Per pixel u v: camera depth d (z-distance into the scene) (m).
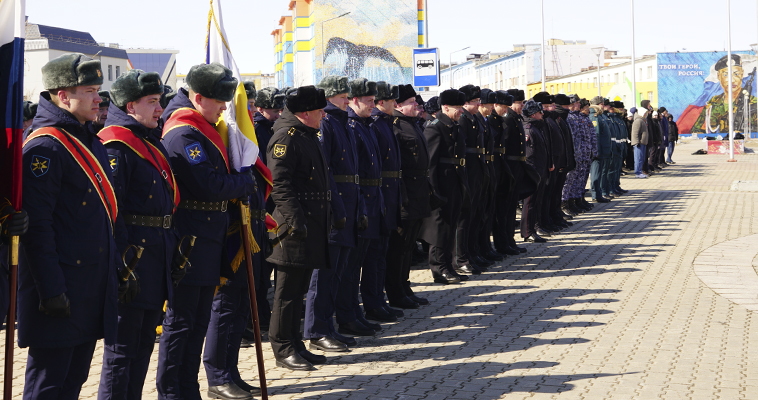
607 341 6.02
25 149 3.29
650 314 6.89
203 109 4.42
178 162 4.25
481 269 9.19
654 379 5.04
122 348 3.83
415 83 17.03
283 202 5.15
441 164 8.21
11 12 3.19
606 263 9.48
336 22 55.22
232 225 4.67
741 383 4.93
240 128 4.73
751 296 7.55
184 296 4.34
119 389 3.84
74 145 3.41
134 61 77.75
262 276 5.09
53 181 3.29
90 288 3.42
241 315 4.97
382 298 6.99
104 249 3.49
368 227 6.40
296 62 67.38
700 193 17.55
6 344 3.20
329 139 5.84
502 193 9.88
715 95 63.25
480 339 6.18
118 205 3.72
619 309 7.11
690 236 11.48
